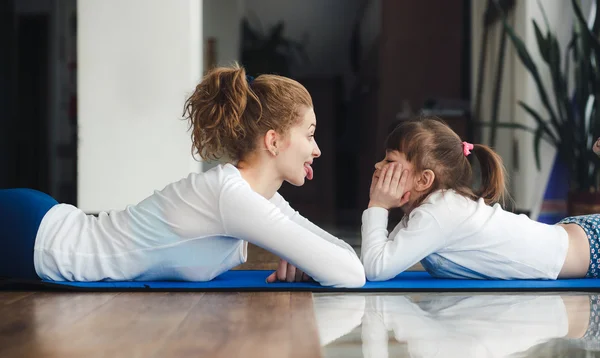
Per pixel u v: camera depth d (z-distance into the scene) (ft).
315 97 38.34
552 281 6.83
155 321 4.76
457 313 5.19
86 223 6.70
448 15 26.03
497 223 6.73
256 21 39.78
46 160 17.57
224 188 6.22
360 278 6.29
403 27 26.18
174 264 6.54
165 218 6.44
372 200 6.88
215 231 6.32
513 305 5.58
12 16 17.39
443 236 6.57
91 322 4.73
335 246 6.32
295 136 6.54
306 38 39.81
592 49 14.97
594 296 6.13
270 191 6.75
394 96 26.37
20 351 3.84
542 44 15.62
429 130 6.79
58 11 17.53
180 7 13.41
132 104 13.46
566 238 7.02
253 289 6.28
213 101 6.50
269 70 36.11
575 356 3.79
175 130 13.46
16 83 17.48
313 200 36.01
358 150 36.58
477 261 6.79
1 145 17.37
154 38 13.41
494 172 7.07
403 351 3.91
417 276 7.38
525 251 6.81
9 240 6.56
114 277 6.55
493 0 19.58
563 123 15.44
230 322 4.72
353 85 38.70
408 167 6.75
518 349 3.97
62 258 6.47
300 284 6.55
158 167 13.47
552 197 17.48
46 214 6.65
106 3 13.37
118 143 13.48
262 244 6.21
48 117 17.56
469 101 23.18
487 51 21.18
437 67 26.09
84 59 13.43
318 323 4.74
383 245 6.54
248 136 6.50
